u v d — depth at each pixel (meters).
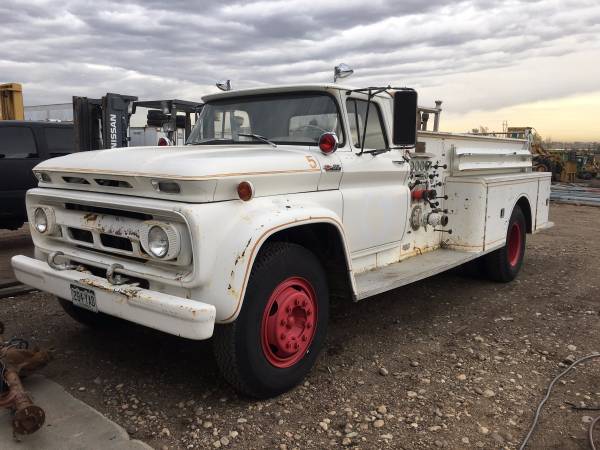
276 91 4.32
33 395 3.40
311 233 3.68
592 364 4.13
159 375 3.78
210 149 3.75
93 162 3.51
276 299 3.38
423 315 5.27
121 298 3.13
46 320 4.85
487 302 5.77
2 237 9.41
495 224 5.86
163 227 2.98
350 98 4.23
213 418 3.23
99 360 4.02
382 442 3.01
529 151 7.41
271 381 3.39
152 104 8.52
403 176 4.82
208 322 2.85
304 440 3.03
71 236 3.73
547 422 3.27
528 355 4.30
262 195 3.39
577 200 16.97
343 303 5.62
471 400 3.52
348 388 3.66
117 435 2.98
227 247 3.03
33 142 8.26
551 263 7.84
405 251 5.12
